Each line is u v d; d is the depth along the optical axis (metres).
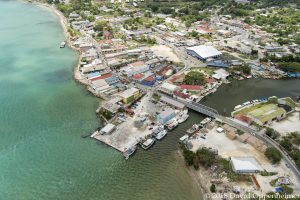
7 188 80.38
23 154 92.75
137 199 76.88
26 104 120.31
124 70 144.62
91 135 100.44
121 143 96.19
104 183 81.94
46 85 136.12
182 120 108.50
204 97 126.38
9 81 139.75
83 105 119.62
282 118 109.69
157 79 137.50
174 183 81.62
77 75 144.38
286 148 91.31
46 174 84.94
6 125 106.75
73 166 87.81
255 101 121.44
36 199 77.19
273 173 82.69
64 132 103.00
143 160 90.00
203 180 81.75
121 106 114.69
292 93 132.75
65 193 78.88
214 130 102.50
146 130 102.50
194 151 92.06
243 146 94.44
